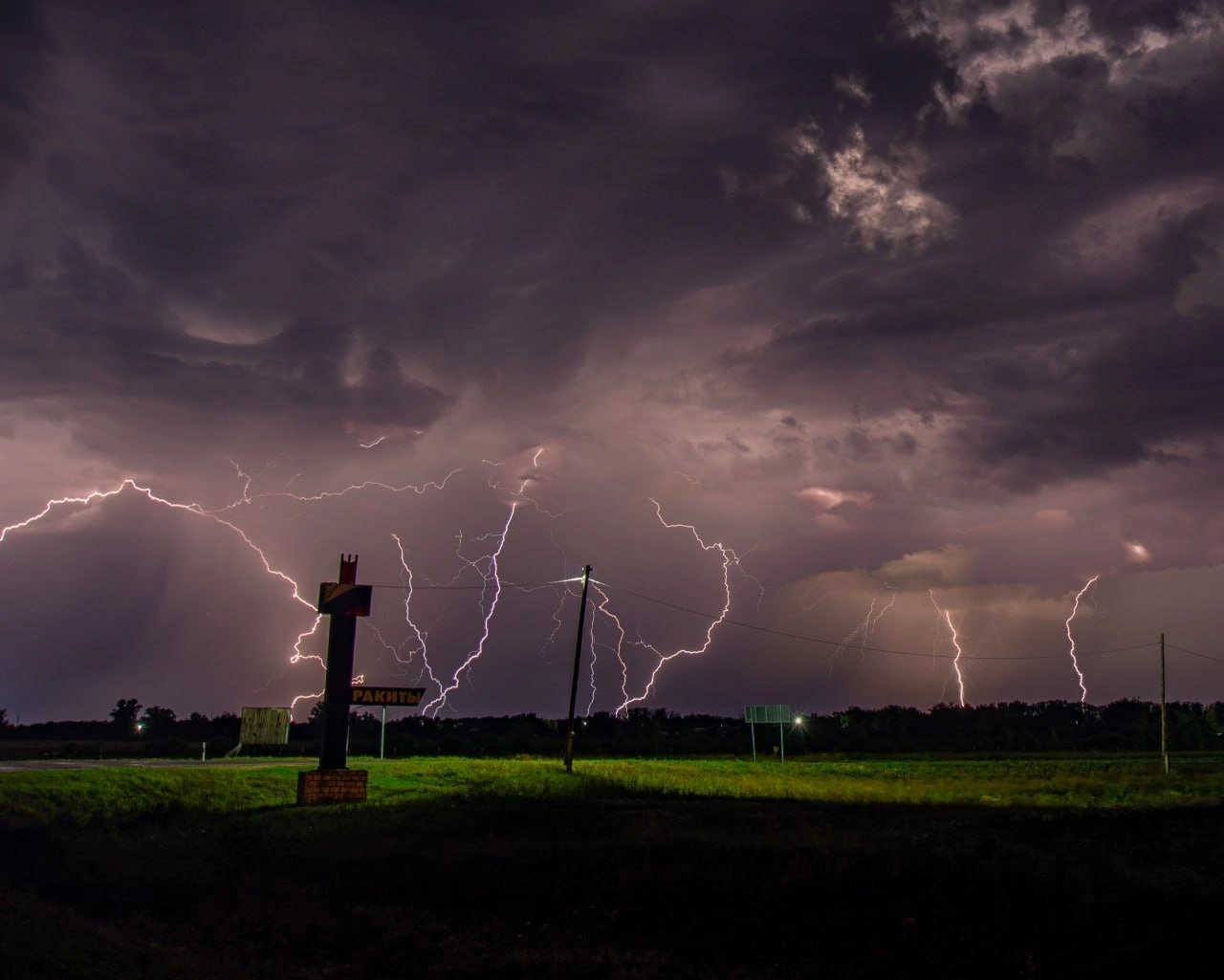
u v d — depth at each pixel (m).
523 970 12.45
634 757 67.25
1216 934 13.12
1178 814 27.66
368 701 31.58
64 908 14.68
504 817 27.06
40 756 52.81
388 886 17.77
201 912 15.69
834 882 16.61
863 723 104.00
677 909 15.68
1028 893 15.58
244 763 43.78
